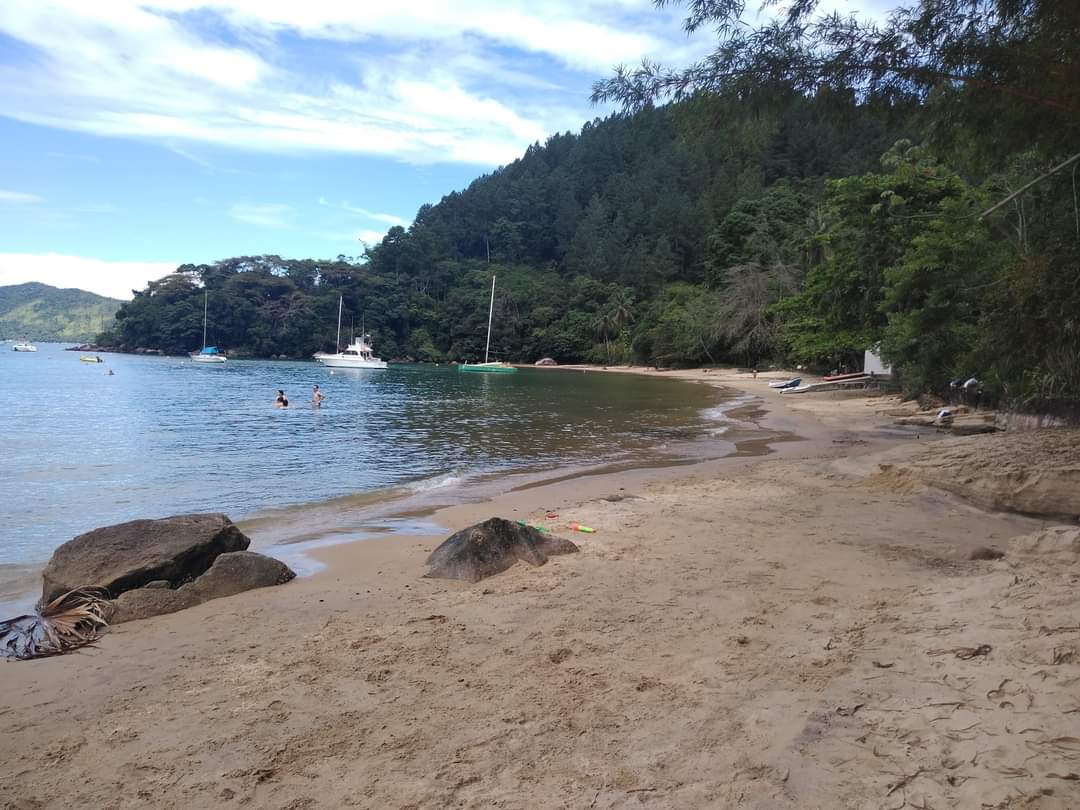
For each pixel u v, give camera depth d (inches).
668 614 203.8
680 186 4726.9
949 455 421.1
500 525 275.0
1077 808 91.9
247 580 250.1
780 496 404.8
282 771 124.1
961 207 874.8
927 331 897.5
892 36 307.6
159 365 3063.5
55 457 626.8
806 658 160.9
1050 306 466.6
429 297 4564.5
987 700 125.2
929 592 202.5
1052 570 200.5
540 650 179.0
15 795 118.0
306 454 657.6
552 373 2972.4
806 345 1667.1
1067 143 383.6
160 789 119.3
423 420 1000.9
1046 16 304.5
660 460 615.8
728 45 318.7
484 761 124.5
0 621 226.2
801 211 3467.0
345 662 175.3
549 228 5349.4
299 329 4099.4
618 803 108.0
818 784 107.1
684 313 3053.6
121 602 223.5
